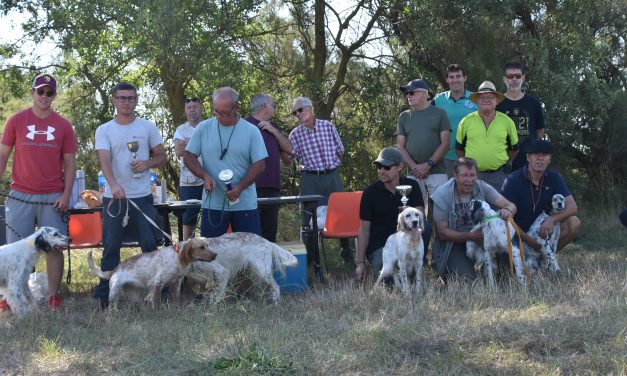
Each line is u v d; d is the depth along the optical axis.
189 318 5.81
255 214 6.94
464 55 12.31
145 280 6.52
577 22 12.60
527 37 12.43
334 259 9.11
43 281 7.04
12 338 5.49
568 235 7.45
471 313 5.58
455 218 7.20
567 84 12.15
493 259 7.11
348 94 13.22
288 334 5.24
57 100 12.59
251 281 6.79
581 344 4.70
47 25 11.77
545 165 7.16
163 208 7.39
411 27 12.22
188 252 6.40
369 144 12.78
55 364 4.86
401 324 5.28
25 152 6.54
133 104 6.68
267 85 12.89
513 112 8.24
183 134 8.60
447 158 8.66
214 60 11.05
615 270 7.18
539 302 5.89
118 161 6.66
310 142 8.95
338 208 8.27
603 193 13.27
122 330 5.58
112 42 11.16
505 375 4.30
